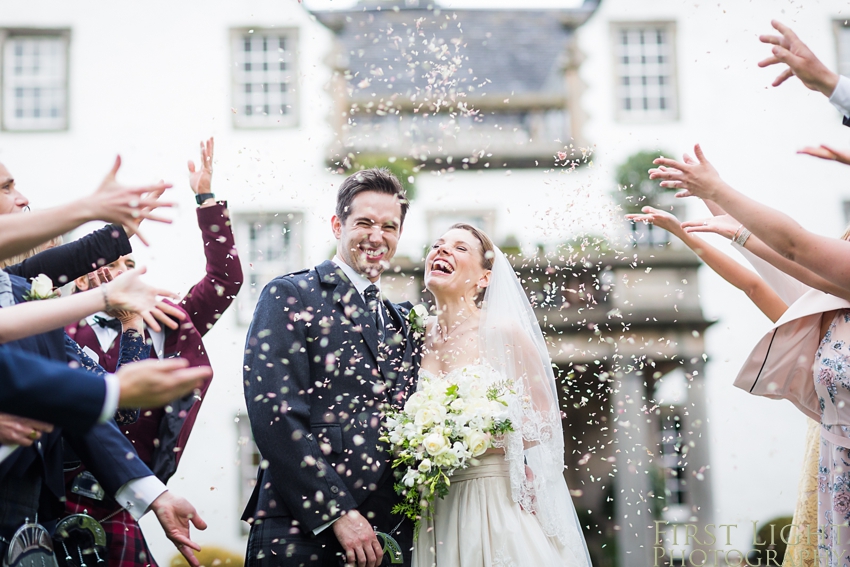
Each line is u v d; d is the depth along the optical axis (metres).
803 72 2.38
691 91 13.08
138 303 1.82
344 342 2.76
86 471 2.55
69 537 2.32
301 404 2.64
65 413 1.56
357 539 2.52
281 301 2.78
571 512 2.91
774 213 2.39
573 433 8.45
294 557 2.54
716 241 7.39
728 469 8.14
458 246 3.17
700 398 8.44
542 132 13.62
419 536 2.78
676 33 13.67
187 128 12.52
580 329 8.15
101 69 13.14
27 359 1.60
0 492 2.02
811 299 2.54
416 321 3.05
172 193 9.73
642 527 7.90
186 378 1.61
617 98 13.80
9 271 2.54
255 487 2.83
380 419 2.73
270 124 12.26
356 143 11.27
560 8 15.13
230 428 8.55
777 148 12.15
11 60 13.26
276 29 13.05
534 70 14.49
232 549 8.37
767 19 12.64
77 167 13.14
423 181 11.49
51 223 1.75
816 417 2.66
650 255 9.57
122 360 2.74
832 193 11.91
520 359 2.98
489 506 2.75
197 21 13.05
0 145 13.06
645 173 11.48
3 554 1.99
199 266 8.99
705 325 9.41
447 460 2.63
